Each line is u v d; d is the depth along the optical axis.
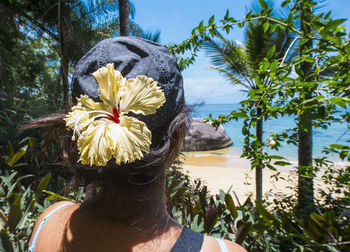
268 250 1.28
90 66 0.54
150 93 0.45
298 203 3.25
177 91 0.53
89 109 0.46
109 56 0.52
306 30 1.59
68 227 0.53
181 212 1.42
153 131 0.49
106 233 0.48
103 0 6.47
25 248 1.13
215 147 17.45
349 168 1.72
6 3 5.75
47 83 8.10
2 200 1.61
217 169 12.12
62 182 1.58
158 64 0.51
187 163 13.30
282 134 1.81
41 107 5.15
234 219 1.30
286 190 6.84
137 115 0.47
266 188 7.23
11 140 2.98
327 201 2.90
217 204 1.42
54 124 0.61
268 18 1.69
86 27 6.51
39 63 9.27
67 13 6.02
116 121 0.45
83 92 0.53
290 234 1.38
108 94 0.46
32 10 6.09
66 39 6.04
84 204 0.57
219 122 1.91
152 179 0.48
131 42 0.53
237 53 6.13
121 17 4.18
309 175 2.15
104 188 0.52
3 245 0.96
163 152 0.46
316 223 1.35
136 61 0.51
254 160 1.64
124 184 0.49
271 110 1.49
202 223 1.24
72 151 0.59
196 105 0.61
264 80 1.55
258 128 4.74
